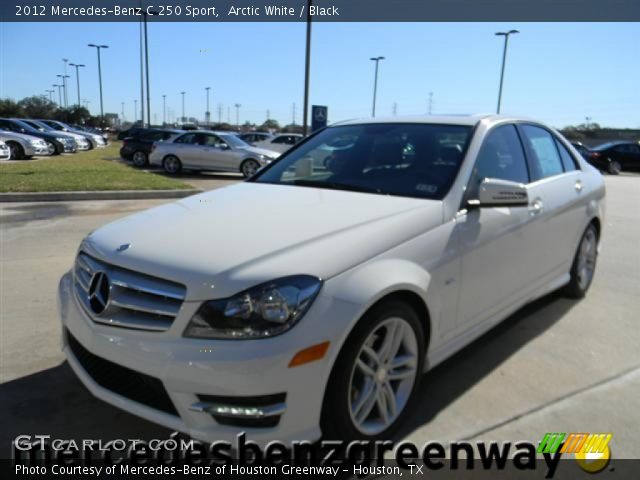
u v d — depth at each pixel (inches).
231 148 683.4
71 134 1143.0
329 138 161.3
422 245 111.3
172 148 703.1
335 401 95.8
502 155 146.3
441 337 120.0
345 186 135.9
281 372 88.0
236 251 96.9
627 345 159.0
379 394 106.3
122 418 117.4
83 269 110.7
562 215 166.6
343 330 92.7
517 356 150.4
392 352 107.7
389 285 99.6
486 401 126.5
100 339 97.8
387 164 138.7
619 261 258.5
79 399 124.3
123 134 1614.2
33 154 829.2
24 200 401.7
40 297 187.2
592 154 1051.3
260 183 148.5
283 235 102.7
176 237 104.4
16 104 2677.2
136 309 95.5
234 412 89.4
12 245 260.8
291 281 91.1
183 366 88.6
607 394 130.8
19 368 137.6
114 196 425.1
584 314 183.6
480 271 128.0
